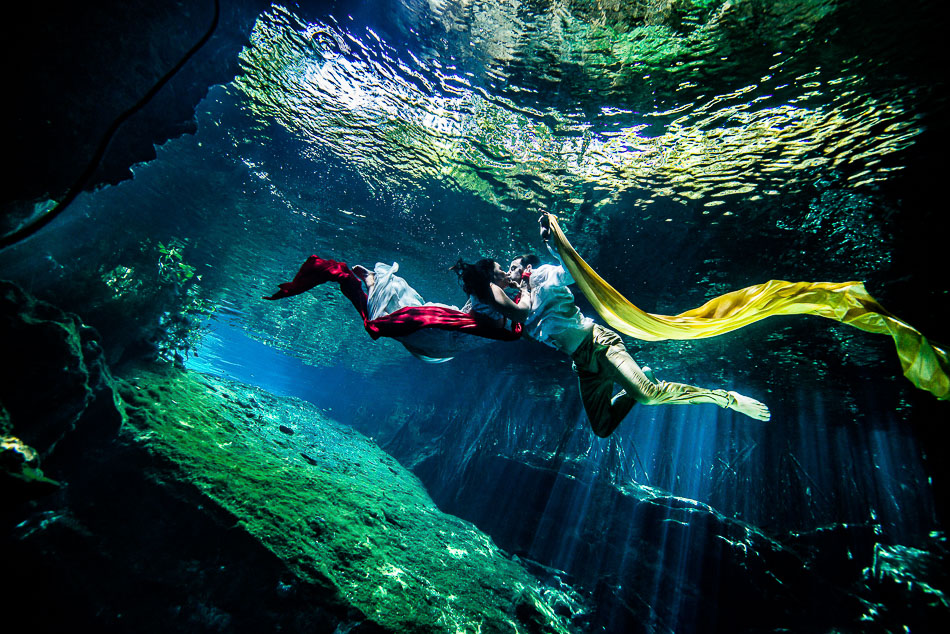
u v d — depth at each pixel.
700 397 3.27
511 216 10.23
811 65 5.99
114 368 10.25
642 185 8.58
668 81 6.64
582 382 3.76
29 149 5.07
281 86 8.35
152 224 12.20
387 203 11.12
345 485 11.66
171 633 6.98
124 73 5.23
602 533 14.91
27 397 6.66
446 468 20.75
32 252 8.34
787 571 12.26
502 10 6.23
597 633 11.48
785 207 8.21
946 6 4.87
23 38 4.34
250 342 30.80
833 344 12.78
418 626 7.44
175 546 7.62
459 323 3.32
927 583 11.00
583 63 6.68
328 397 35.38
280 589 7.24
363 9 6.63
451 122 8.35
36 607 6.92
